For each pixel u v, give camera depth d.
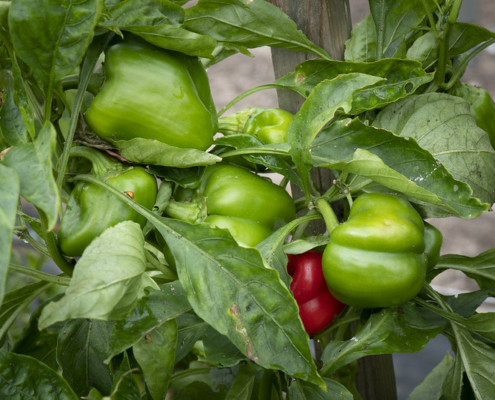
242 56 1.86
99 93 0.55
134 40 0.55
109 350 0.51
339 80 0.54
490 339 0.56
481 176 0.58
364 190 0.59
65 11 0.49
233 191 0.58
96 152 0.57
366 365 0.70
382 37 0.63
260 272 0.50
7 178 0.45
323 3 0.63
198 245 0.52
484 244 1.42
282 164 0.59
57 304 0.46
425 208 0.58
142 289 0.53
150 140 0.54
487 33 0.60
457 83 0.63
